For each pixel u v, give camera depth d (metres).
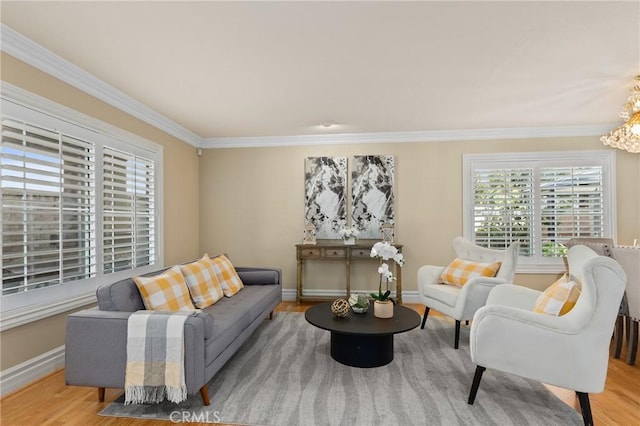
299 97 3.16
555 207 4.30
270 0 1.74
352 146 4.64
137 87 2.92
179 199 4.30
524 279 4.34
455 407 1.94
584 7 1.81
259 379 2.28
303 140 4.66
